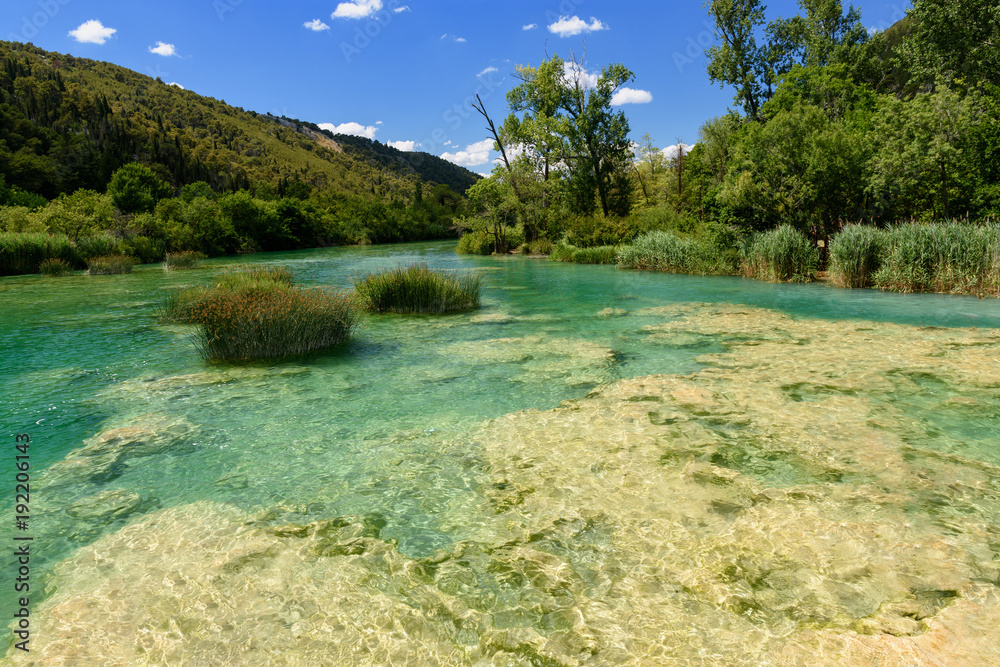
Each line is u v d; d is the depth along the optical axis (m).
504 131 38.81
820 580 2.82
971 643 2.30
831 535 3.22
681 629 2.50
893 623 2.47
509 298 15.24
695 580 2.86
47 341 9.88
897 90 34.25
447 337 9.97
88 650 2.43
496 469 4.38
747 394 6.08
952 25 21.77
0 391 6.75
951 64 22.28
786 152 18.81
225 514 3.78
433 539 3.40
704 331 9.93
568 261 29.38
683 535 3.31
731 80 35.59
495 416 5.71
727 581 2.84
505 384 6.92
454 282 13.64
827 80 27.72
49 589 2.93
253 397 6.50
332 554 3.23
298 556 3.21
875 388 6.20
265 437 5.24
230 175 112.31
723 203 20.27
